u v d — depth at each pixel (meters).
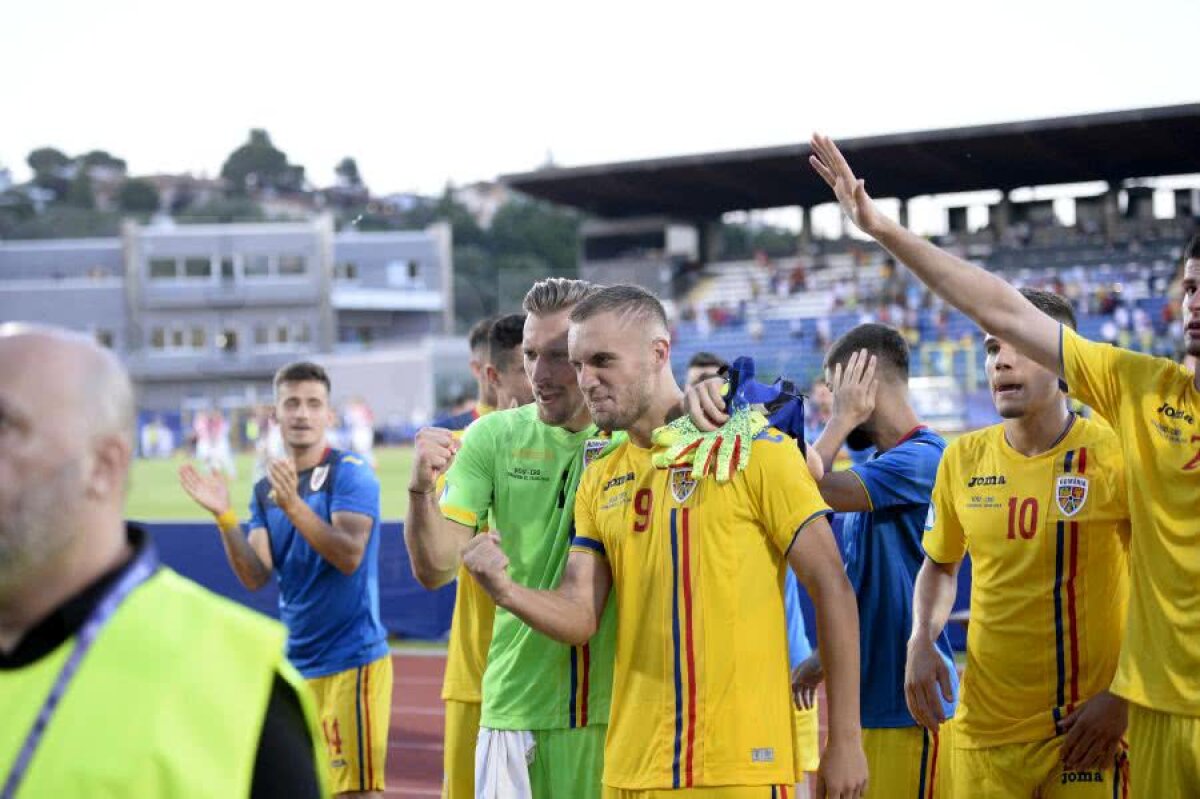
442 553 3.99
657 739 3.17
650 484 3.29
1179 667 3.21
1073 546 3.68
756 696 3.16
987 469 3.86
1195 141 20.20
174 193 129.00
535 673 3.95
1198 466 3.20
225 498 5.79
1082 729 3.54
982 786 3.83
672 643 3.17
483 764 4.06
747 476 3.18
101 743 1.66
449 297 74.50
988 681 3.81
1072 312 3.92
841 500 4.14
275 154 132.00
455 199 112.38
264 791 1.75
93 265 73.44
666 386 3.36
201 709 1.71
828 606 3.14
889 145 20.64
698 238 36.97
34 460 1.72
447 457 3.85
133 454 1.84
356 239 73.06
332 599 5.73
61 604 1.74
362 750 5.75
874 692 4.26
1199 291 3.23
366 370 56.81
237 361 69.81
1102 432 3.73
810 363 34.50
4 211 108.38
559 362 3.92
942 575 4.06
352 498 5.72
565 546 4.02
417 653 11.98
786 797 3.15
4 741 1.68
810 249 36.62
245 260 70.56
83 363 1.78
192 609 1.79
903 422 4.33
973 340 32.84
